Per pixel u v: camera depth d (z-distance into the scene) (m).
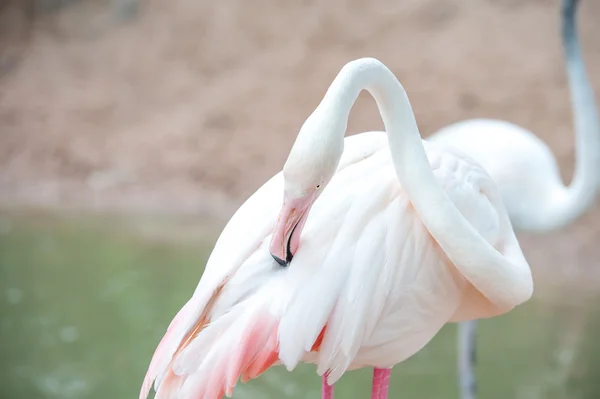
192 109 14.23
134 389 6.98
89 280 9.07
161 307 8.46
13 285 8.88
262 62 15.27
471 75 14.09
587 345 8.21
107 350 7.62
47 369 7.27
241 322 3.44
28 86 15.19
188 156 12.98
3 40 16.48
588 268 9.95
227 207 11.79
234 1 16.77
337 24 15.86
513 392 7.35
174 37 16.17
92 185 12.38
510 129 7.79
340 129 3.31
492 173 7.50
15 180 12.51
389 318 3.75
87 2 17.39
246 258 3.57
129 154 13.13
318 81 14.56
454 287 3.96
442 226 3.63
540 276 9.77
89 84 15.18
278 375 7.54
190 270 9.34
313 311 3.41
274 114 13.88
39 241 10.13
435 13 15.69
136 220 11.11
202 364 3.38
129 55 15.88
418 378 7.62
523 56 14.38
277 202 3.67
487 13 15.51
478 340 8.45
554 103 13.25
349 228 3.62
